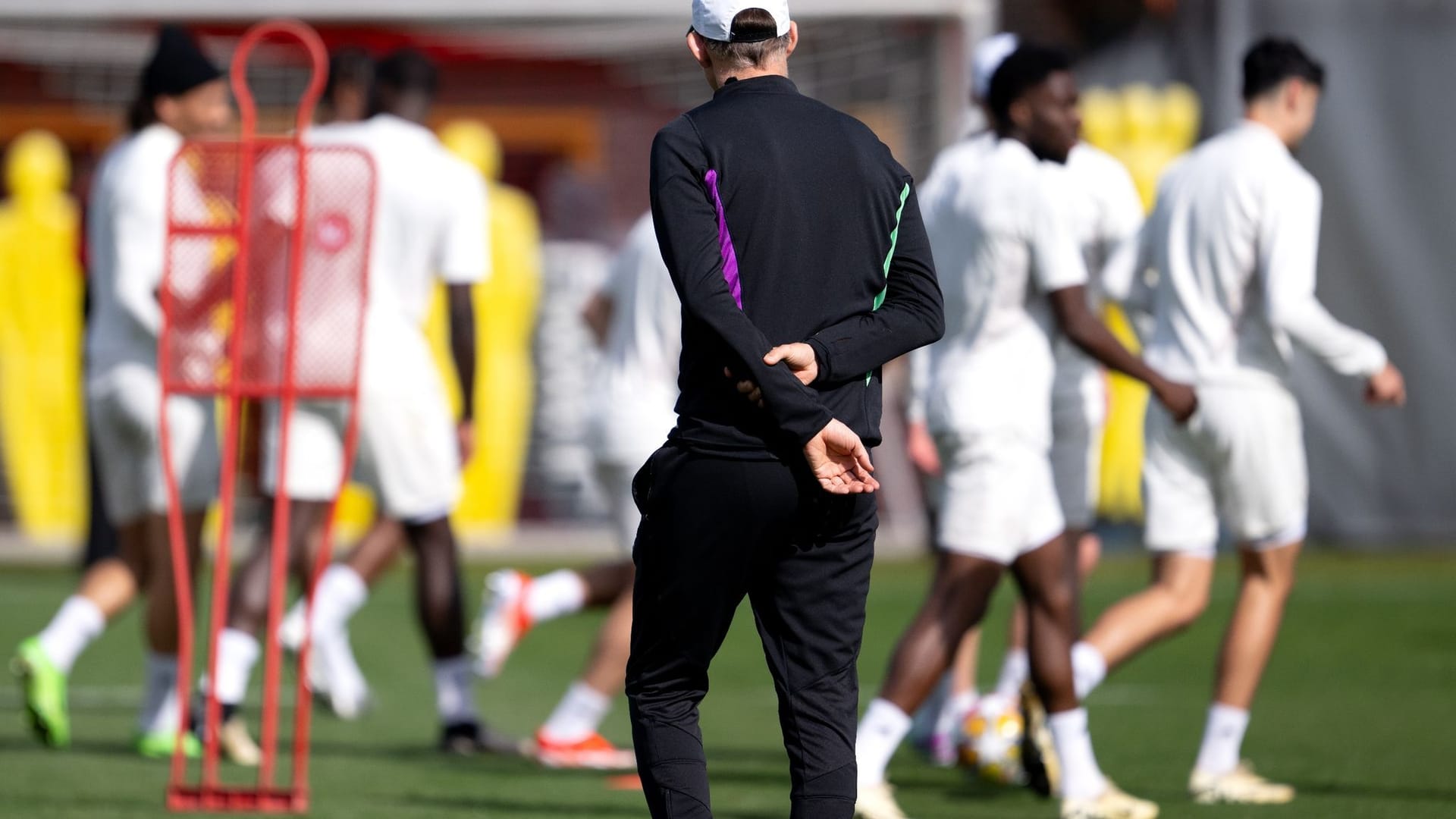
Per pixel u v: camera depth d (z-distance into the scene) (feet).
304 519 73.15
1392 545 150.51
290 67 146.00
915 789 66.39
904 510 146.92
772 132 40.19
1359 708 85.15
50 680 70.85
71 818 57.21
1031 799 64.28
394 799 62.18
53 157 140.97
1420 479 149.89
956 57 143.74
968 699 74.18
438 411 73.87
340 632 85.05
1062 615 59.67
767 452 39.32
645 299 72.90
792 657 41.06
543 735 72.08
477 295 143.43
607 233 152.66
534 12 140.67
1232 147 63.00
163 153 70.59
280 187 62.64
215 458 71.82
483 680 97.50
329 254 62.23
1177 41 146.20
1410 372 148.25
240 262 60.23
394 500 73.67
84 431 131.64
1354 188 147.33
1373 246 147.43
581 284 149.38
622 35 148.87
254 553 73.26
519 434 145.59
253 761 71.26
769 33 41.19
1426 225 147.13
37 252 140.97
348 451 61.16
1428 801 62.18
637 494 41.14
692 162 39.58
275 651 59.98
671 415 73.61
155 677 72.02
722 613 40.65
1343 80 146.72
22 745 74.08
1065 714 59.67
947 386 59.41
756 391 38.60
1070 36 148.25
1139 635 64.28
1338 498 150.71
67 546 143.13
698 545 39.78
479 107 151.64
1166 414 64.69
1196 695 90.07
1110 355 59.41
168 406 63.16
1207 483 64.49
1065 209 58.54
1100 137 143.13
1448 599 124.47
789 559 40.63
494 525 145.89
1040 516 59.11
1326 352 61.21
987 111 70.79
